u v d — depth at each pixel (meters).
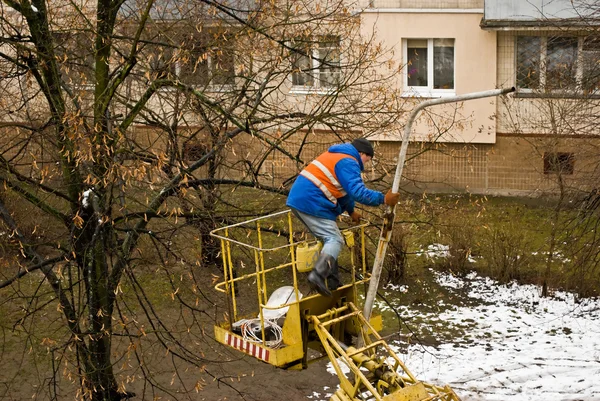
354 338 8.85
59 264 12.09
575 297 16.47
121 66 11.29
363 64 15.16
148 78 10.21
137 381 13.77
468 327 15.63
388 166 13.78
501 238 17.84
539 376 13.55
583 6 17.98
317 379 13.78
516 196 22.52
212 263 16.92
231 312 9.38
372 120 14.27
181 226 11.46
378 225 13.04
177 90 11.30
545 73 19.30
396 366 8.32
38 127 11.45
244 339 8.90
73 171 11.06
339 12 15.33
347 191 8.09
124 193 10.89
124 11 14.17
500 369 13.84
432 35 22.34
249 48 11.98
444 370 13.86
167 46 11.05
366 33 22.28
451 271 17.91
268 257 18.25
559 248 18.30
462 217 18.50
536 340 15.00
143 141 13.08
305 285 16.66
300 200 8.27
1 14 11.68
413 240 19.06
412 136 20.25
